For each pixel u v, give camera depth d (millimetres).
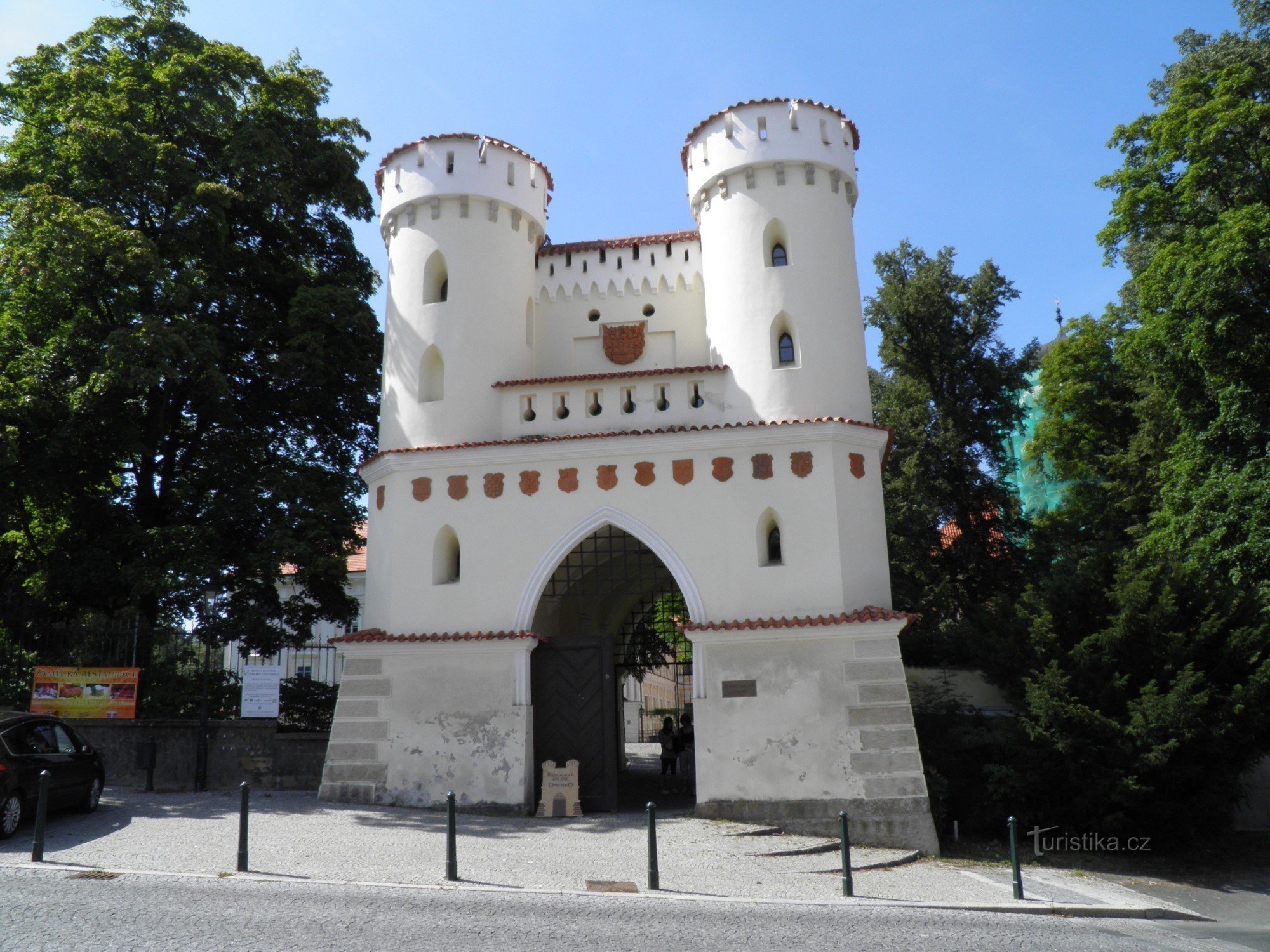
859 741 18641
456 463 21672
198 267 27078
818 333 22156
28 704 23328
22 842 14633
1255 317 24188
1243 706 18781
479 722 20031
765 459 20656
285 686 25656
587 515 20906
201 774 21781
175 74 26891
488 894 12430
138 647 23781
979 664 23156
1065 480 39375
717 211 23562
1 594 26812
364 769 20172
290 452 29812
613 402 22328
